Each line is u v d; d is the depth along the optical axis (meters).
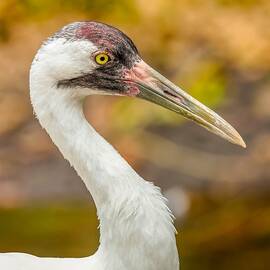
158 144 13.59
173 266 7.25
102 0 13.30
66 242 11.39
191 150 13.52
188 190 12.89
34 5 13.06
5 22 13.34
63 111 7.16
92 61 7.07
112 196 7.11
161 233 7.11
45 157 13.50
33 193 12.85
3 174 13.21
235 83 14.63
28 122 14.15
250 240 11.27
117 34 7.13
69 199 12.72
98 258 7.30
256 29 15.34
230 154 13.48
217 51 15.05
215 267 10.68
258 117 14.01
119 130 13.78
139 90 7.27
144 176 13.17
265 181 12.96
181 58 14.89
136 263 7.14
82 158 7.17
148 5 15.14
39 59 7.09
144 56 15.02
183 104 7.30
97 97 14.31
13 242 11.42
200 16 15.51
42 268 7.52
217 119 7.29
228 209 12.25
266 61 15.00
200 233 11.55
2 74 14.85
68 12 13.63
